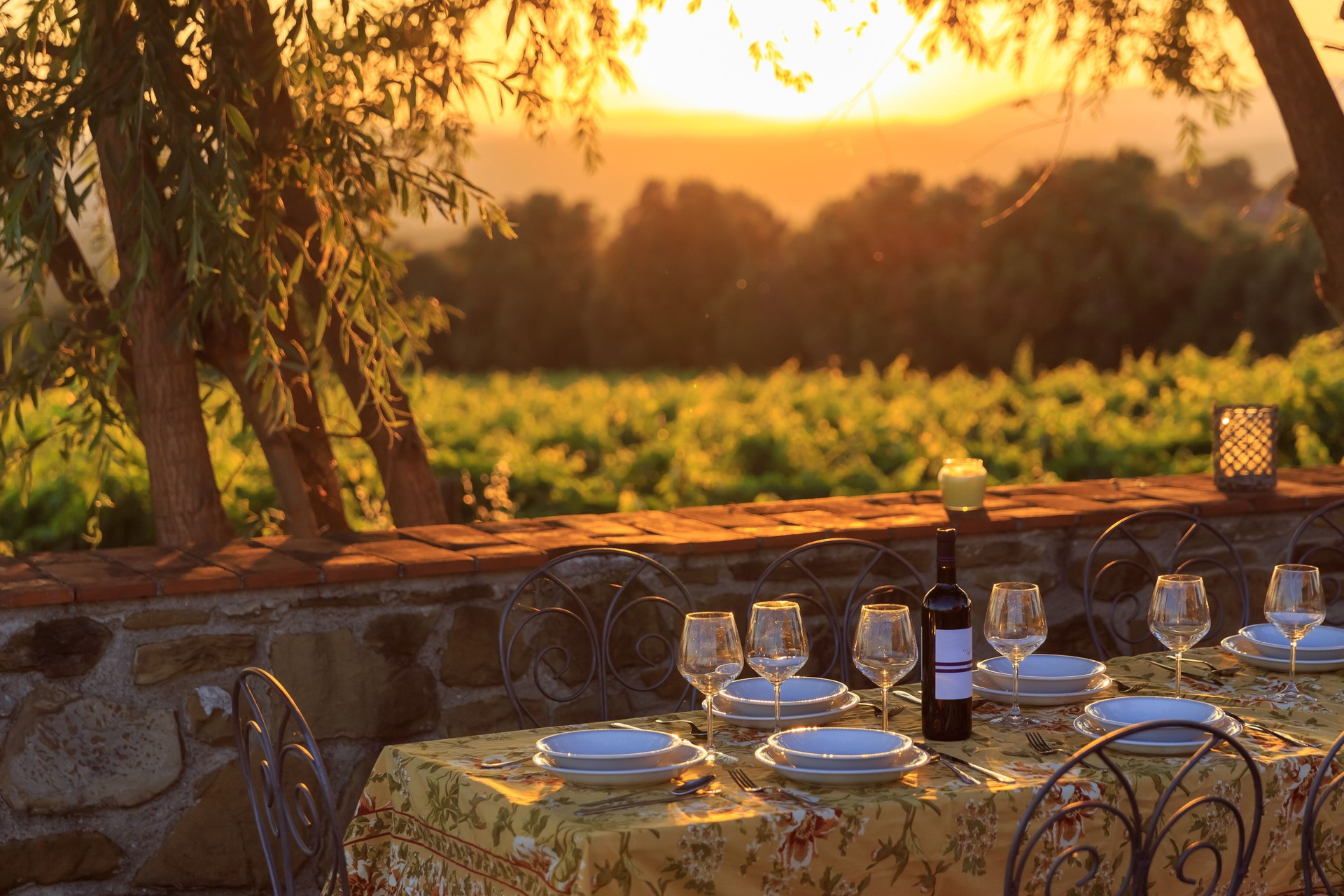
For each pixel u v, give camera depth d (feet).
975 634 13.05
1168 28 15.79
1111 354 110.83
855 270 127.34
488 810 6.80
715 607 12.17
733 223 141.49
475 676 11.37
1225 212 109.40
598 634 11.83
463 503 23.95
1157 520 13.50
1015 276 114.93
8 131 12.75
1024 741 7.67
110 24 12.03
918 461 32.96
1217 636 13.79
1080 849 6.06
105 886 10.25
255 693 10.57
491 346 142.31
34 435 14.97
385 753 7.84
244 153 12.07
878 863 6.55
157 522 13.17
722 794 6.75
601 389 58.23
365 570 10.82
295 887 10.78
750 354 134.00
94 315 14.10
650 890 6.17
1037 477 32.14
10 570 10.59
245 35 13.25
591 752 7.43
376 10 13.37
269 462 14.16
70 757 10.11
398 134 14.96
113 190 12.75
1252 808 7.17
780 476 32.86
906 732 7.97
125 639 10.25
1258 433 13.98
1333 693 8.84
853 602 12.32
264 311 12.70
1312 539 14.19
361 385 14.80
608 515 13.55
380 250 13.60
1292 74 14.51
